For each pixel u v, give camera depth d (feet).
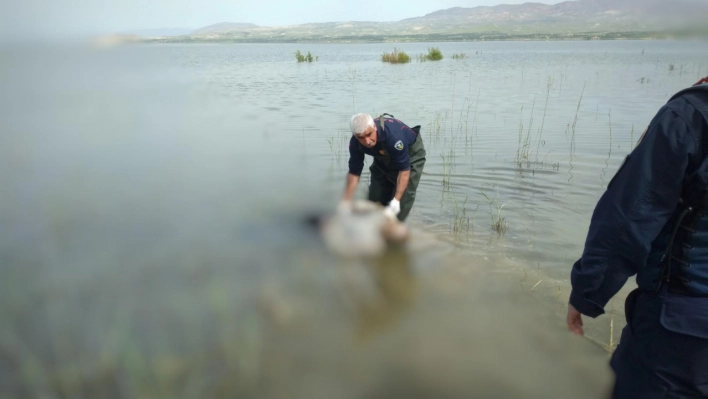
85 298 2.46
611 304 11.87
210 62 51.93
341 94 48.34
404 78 66.69
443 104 41.86
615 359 6.88
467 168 23.03
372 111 37.70
